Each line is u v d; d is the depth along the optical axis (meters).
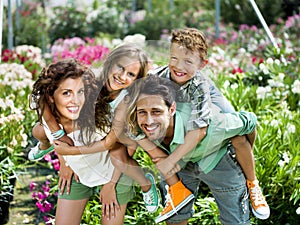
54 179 5.27
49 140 3.97
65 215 3.82
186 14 14.41
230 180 3.81
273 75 6.41
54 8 13.69
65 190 3.84
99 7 14.24
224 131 3.61
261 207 3.98
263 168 4.71
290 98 6.18
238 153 3.84
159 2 15.84
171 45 3.52
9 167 5.09
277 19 13.24
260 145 4.83
